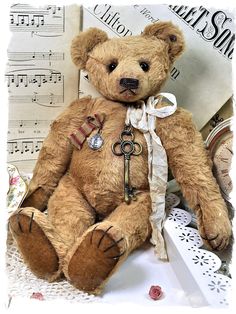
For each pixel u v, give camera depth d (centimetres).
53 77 40
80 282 28
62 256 29
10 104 40
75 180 35
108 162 33
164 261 33
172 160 33
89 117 34
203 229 31
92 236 28
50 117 41
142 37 34
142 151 33
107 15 38
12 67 39
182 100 39
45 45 39
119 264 28
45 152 36
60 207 33
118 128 33
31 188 36
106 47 34
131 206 32
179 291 30
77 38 35
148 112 33
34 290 29
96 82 35
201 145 33
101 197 33
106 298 29
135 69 32
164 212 33
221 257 32
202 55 38
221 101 38
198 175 32
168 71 35
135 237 32
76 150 35
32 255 29
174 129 33
